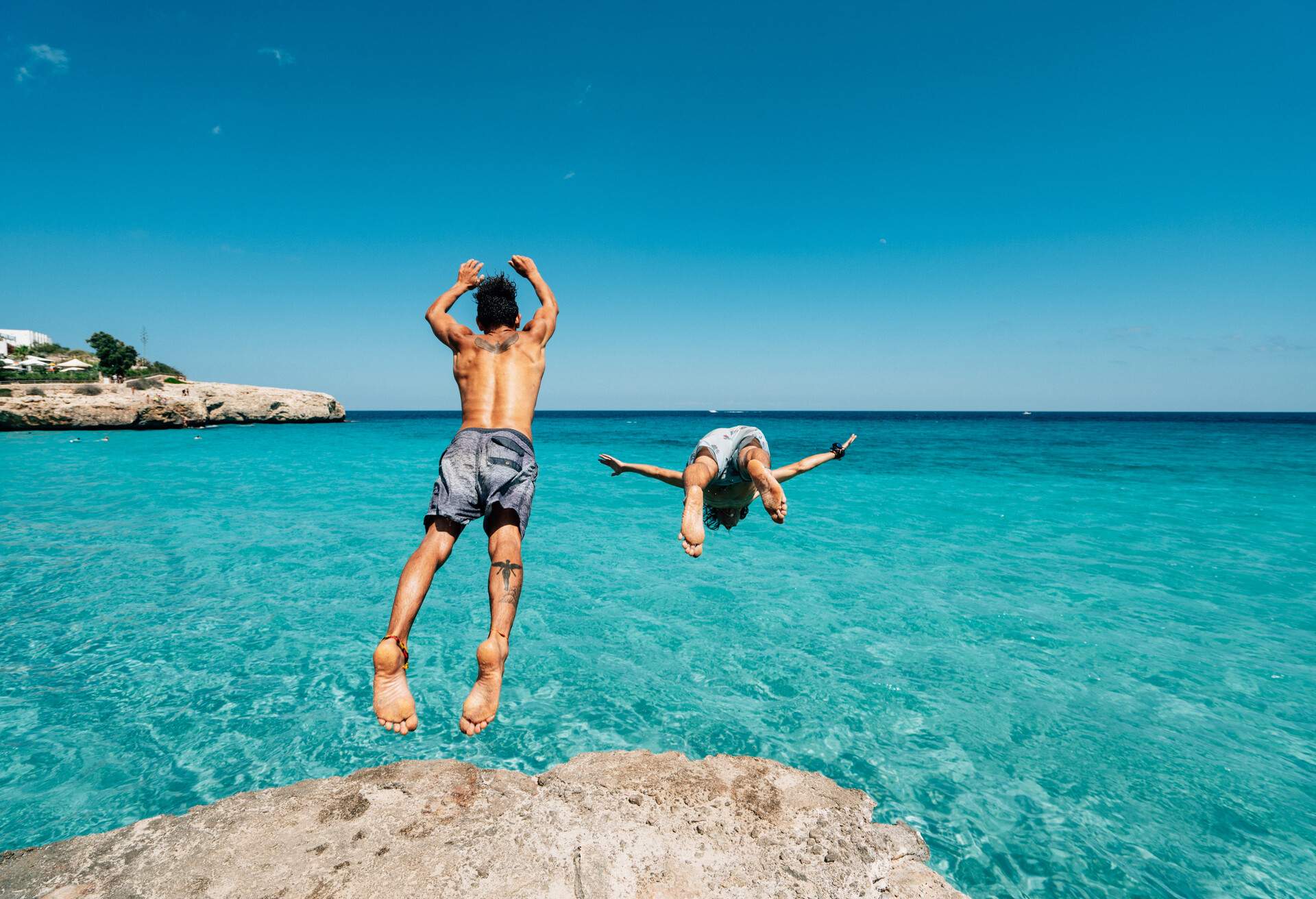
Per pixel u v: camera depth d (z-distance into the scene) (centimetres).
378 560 1127
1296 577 1031
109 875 294
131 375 6812
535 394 319
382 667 233
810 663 714
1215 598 927
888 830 363
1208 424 8994
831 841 346
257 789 492
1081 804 477
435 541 267
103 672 682
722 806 372
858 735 570
